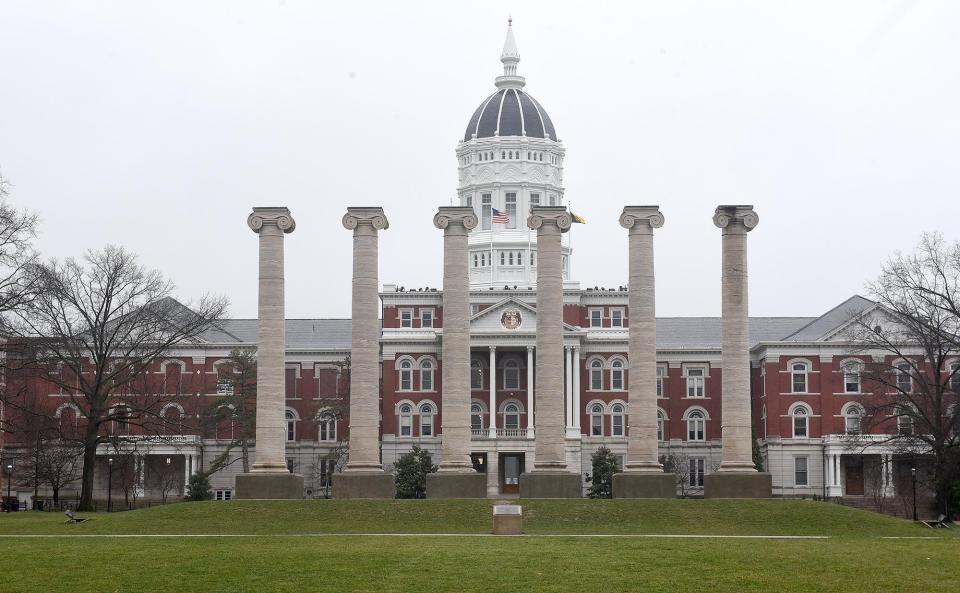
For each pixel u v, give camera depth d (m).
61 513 89.88
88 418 99.31
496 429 137.50
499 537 65.06
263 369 84.25
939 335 98.06
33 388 129.62
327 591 49.28
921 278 100.00
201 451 142.38
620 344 144.25
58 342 101.25
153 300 106.38
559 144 163.38
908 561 55.41
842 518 72.81
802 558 55.91
